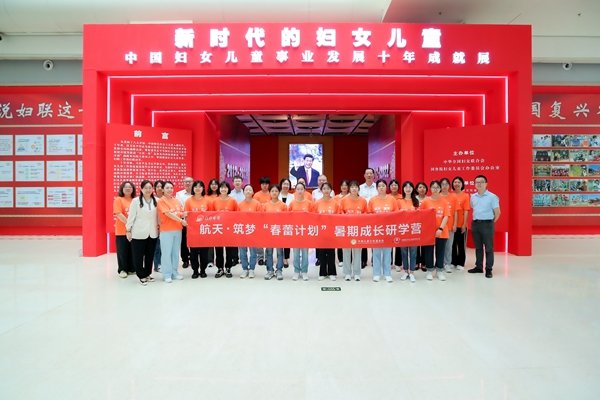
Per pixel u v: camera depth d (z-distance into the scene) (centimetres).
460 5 788
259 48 701
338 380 271
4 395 250
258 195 653
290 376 276
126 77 760
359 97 906
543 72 1063
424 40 707
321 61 702
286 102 902
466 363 298
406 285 540
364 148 2014
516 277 587
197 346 328
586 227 1091
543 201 1088
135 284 542
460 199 641
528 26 723
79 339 342
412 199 617
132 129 789
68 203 1071
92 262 696
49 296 480
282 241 562
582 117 1083
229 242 567
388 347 326
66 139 1066
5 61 1045
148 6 825
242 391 256
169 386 262
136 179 796
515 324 382
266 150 2019
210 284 545
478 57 716
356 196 582
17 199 1074
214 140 1025
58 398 247
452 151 827
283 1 810
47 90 1055
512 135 765
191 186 649
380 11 832
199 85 769
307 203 582
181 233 589
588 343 336
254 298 473
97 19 868
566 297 477
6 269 639
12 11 854
